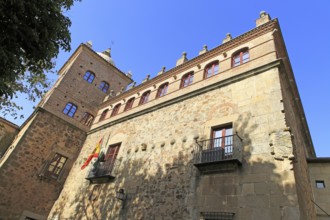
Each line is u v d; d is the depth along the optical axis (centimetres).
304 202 846
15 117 1428
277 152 805
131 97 1947
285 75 1073
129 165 1356
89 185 1530
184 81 1539
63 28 689
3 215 1567
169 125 1327
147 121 1521
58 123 2062
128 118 1727
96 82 2520
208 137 1061
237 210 781
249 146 894
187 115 1269
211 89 1251
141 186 1171
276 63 1035
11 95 575
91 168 1653
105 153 1653
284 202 701
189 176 998
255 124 936
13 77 582
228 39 1440
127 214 1112
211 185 902
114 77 2725
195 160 1017
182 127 1235
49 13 649
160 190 1066
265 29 1224
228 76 1233
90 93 2420
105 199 1310
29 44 620
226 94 1152
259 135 895
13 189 1655
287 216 674
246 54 1255
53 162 1931
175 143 1194
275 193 733
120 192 1199
